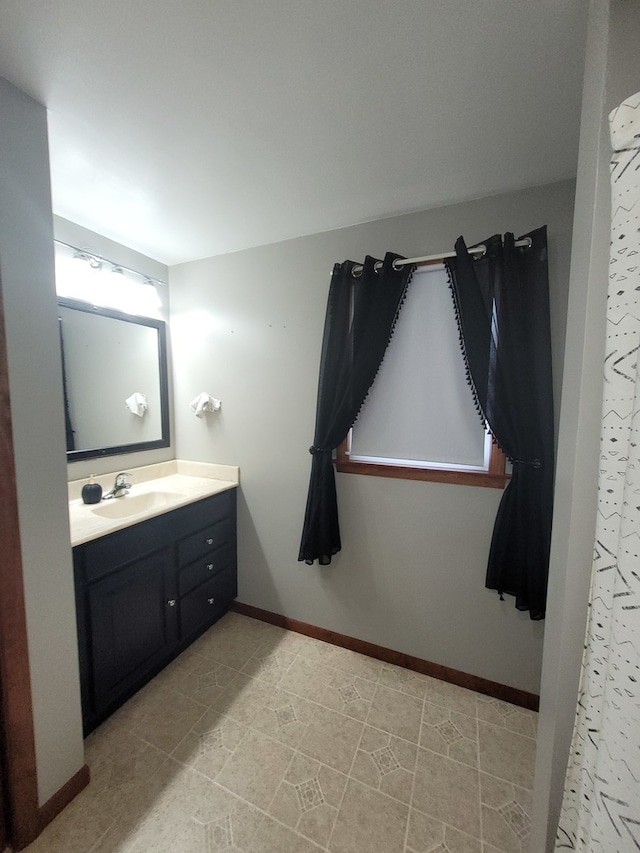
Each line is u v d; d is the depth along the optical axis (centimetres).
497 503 157
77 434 183
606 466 61
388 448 179
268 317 202
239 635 203
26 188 99
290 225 178
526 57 88
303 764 129
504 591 151
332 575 194
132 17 80
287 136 118
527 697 157
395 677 173
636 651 52
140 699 157
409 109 106
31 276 101
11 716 99
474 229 155
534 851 90
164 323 231
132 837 107
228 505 214
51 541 109
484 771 128
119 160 129
